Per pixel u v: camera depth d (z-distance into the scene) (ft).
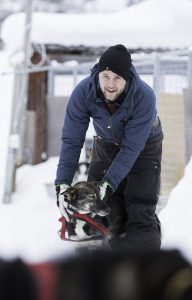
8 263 3.21
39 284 3.12
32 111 61.52
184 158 42.88
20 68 56.34
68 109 20.54
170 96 45.24
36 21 68.64
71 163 20.90
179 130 44.98
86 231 19.74
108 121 19.74
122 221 21.50
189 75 45.09
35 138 61.00
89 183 20.22
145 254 3.31
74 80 58.90
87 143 53.26
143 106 19.08
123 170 19.53
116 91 18.61
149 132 19.89
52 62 68.80
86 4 172.96
